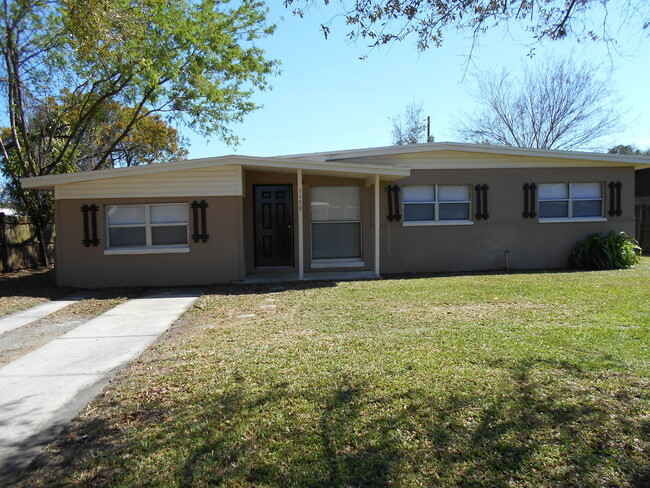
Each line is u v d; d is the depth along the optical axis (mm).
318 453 2975
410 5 5625
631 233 12461
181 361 4855
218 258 10359
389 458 2898
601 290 8078
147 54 13734
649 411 3369
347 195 11859
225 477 2754
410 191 12070
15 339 6156
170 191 10258
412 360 4543
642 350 4668
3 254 13492
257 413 3529
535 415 3354
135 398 3936
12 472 2889
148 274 10320
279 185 11891
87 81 14492
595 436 3068
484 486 2619
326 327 6027
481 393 3734
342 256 11922
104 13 10844
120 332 6355
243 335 5809
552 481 2645
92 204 10227
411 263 11969
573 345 4875
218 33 15344
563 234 12289
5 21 11922
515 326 5727
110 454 3057
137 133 23609
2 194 16703
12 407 3852
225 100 17031
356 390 3867
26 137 13977
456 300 7531
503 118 25250
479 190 12055
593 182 12398
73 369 4805
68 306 8320
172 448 3096
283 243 11930
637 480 2631
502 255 12156
